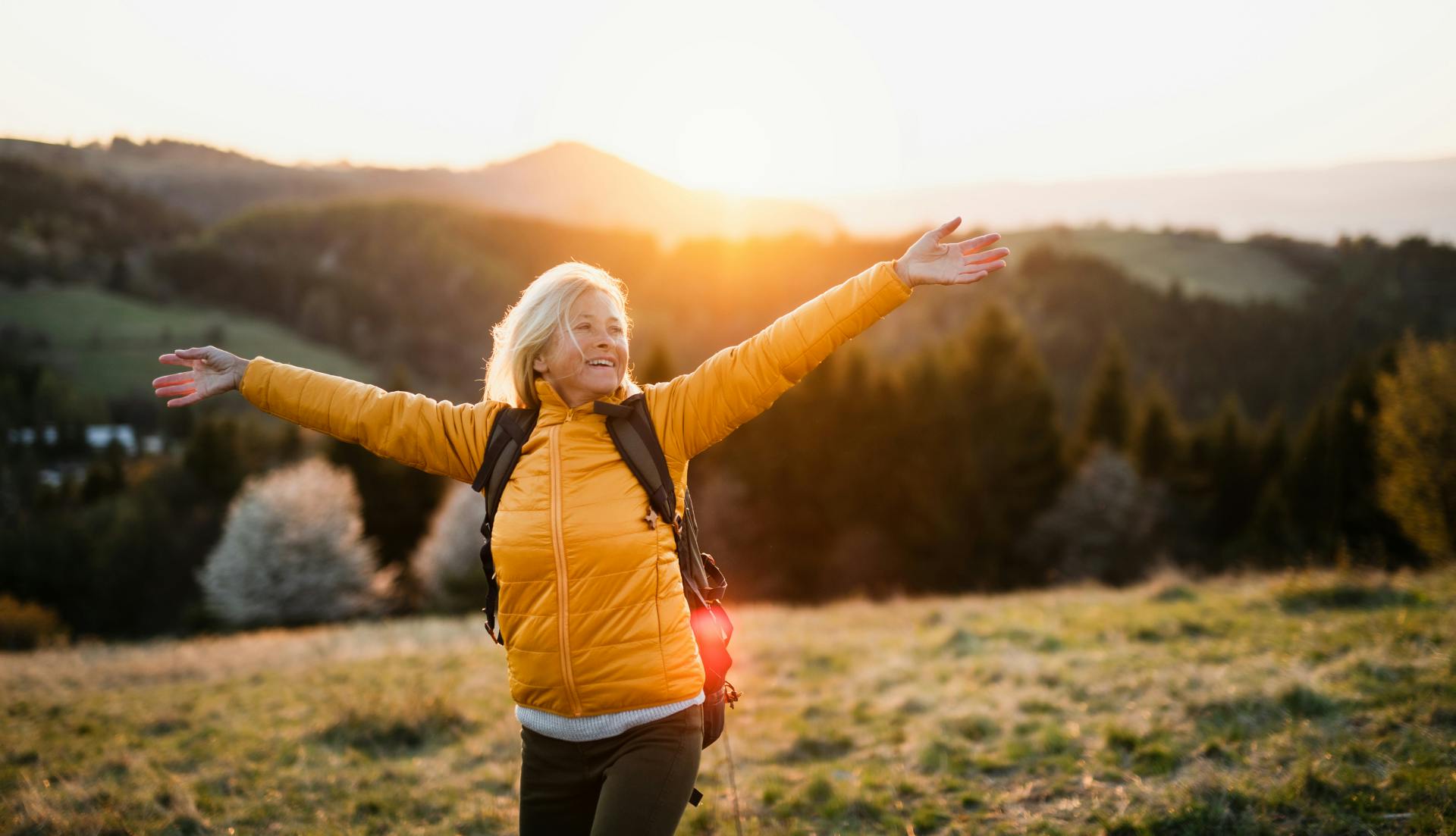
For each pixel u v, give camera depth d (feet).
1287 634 20.59
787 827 12.67
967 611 32.71
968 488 119.75
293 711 20.77
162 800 13.80
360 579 118.21
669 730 6.98
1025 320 275.18
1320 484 118.01
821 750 16.46
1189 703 15.55
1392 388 66.59
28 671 30.71
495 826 13.03
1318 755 12.22
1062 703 17.26
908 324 283.38
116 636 133.08
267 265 343.05
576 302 7.45
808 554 118.83
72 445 198.29
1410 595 23.61
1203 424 146.41
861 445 120.26
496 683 23.29
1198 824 11.00
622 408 7.30
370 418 7.86
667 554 7.23
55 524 142.51
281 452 171.73
